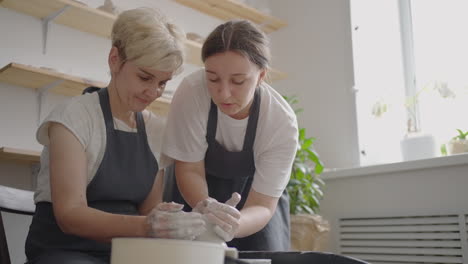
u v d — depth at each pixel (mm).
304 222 2938
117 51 1326
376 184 3133
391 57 3750
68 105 1325
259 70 1437
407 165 2957
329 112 3643
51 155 1264
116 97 1401
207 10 3701
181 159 1665
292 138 1708
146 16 1306
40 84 2719
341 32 3643
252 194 1724
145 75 1297
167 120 1682
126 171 1388
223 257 819
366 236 3148
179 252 756
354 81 3512
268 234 1902
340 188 3303
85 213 1168
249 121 1670
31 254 1312
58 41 2922
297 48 3932
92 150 1327
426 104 3535
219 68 1359
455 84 3424
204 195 1627
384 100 3576
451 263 2789
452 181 2809
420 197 2928
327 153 3617
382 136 3611
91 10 2754
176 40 1316
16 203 1569
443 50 3521
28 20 2826
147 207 1544
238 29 1393
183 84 1700
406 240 2986
